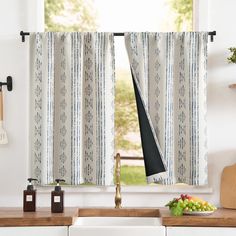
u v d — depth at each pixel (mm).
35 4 3672
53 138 3586
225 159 3652
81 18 3848
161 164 3539
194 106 3545
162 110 3570
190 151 3549
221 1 3688
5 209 3490
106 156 3549
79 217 3414
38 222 3086
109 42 3592
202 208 3182
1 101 3637
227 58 3609
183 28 3846
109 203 3646
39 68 3572
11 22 3686
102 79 3562
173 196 3645
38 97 3568
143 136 3562
